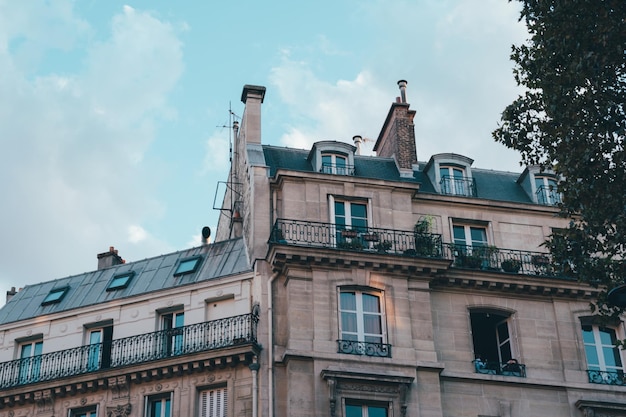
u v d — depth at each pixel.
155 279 37.19
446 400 32.84
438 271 34.44
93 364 34.69
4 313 38.59
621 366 35.25
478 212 37.44
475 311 35.25
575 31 25.25
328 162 37.47
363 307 33.50
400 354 32.69
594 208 25.56
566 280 35.62
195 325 33.78
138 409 32.91
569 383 34.12
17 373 35.28
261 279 33.75
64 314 36.41
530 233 37.47
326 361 31.94
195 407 32.34
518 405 33.38
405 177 38.31
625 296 21.17
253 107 39.12
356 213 35.78
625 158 25.16
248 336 32.53
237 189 40.41
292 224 34.28
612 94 25.44
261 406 31.38
